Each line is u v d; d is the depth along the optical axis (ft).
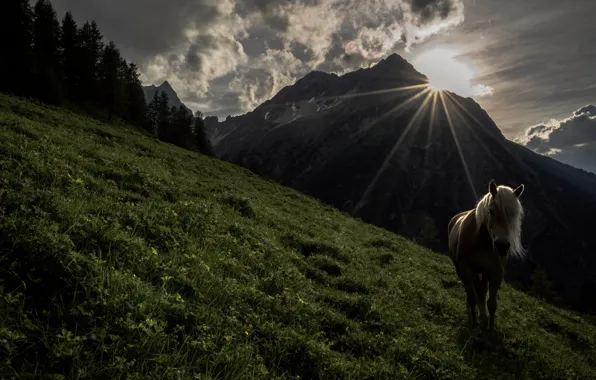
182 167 86.84
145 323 15.70
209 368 15.75
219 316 19.43
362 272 42.80
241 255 30.89
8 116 56.34
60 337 13.41
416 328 29.58
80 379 12.45
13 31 268.41
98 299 16.17
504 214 28.76
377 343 24.35
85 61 315.58
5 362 11.80
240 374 15.87
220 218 39.75
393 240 89.04
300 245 45.98
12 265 15.75
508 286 76.89
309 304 25.80
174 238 27.50
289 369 18.51
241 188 88.48
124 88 343.67
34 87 225.76
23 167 28.30
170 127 392.68
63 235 18.94
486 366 27.91
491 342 32.76
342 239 64.18
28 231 17.81
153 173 52.29
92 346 13.94
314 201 125.39
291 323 22.50
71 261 17.24
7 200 21.06
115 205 28.73
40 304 15.10
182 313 17.84
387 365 21.25
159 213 31.35
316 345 20.40
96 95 319.27
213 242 31.07
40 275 16.21
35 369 11.98
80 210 24.36
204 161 124.47
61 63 309.83
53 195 24.39
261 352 18.74
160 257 23.36
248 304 22.04
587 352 45.73
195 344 16.07
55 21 313.32
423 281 49.88
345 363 20.22
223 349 16.66
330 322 25.30
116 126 134.82
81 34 324.39
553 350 38.24
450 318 36.86
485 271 33.09
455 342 30.50
